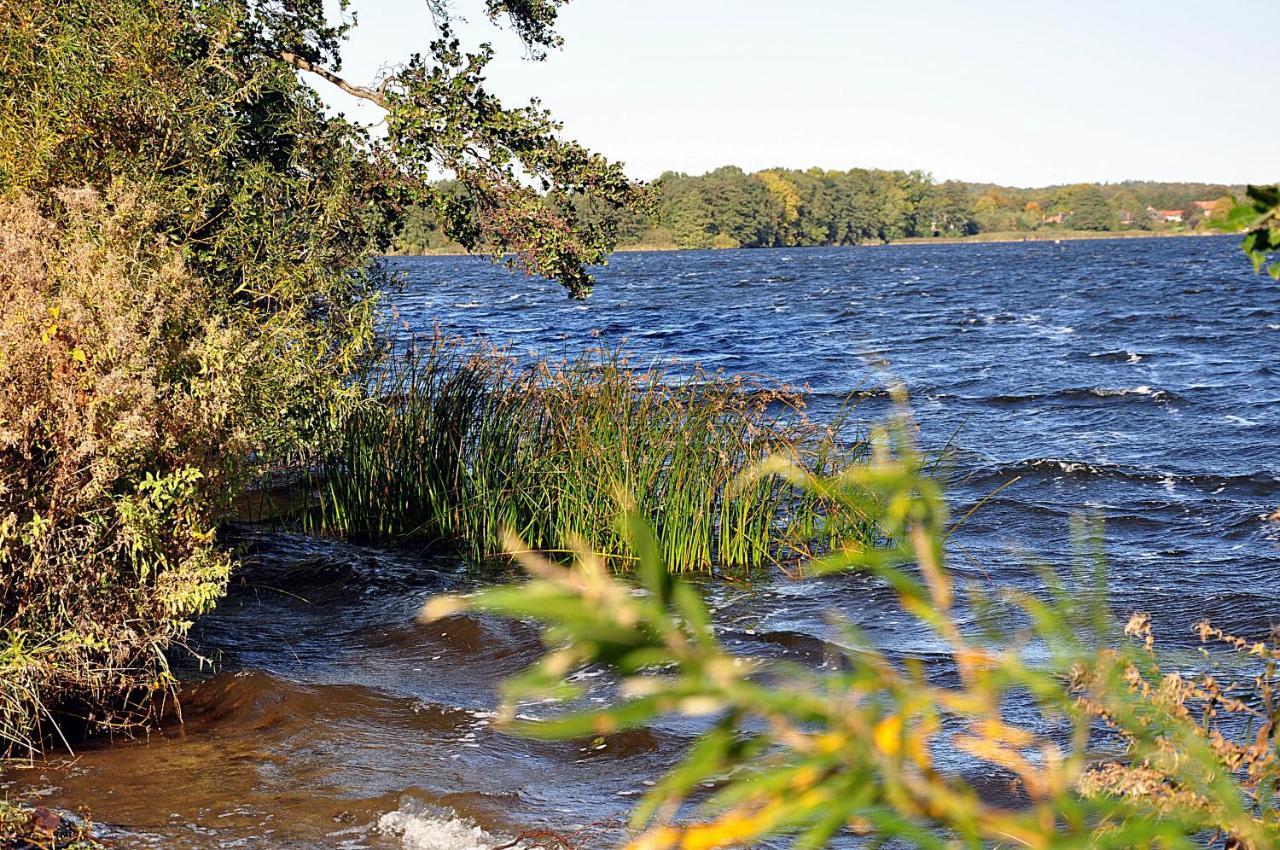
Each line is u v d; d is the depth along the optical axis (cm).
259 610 924
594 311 5131
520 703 709
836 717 60
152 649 651
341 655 816
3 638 586
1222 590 1063
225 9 1085
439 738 651
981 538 1324
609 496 1050
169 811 535
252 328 973
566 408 1173
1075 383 2708
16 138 822
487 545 1116
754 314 5103
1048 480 1630
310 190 1127
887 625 914
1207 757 98
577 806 561
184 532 630
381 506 1200
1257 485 1585
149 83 927
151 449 616
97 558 610
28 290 595
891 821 65
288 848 498
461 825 525
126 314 608
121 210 689
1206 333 3888
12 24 869
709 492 1073
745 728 654
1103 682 101
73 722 629
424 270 10306
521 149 1263
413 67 1255
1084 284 7231
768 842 446
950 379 2825
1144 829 83
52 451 610
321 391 999
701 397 1169
